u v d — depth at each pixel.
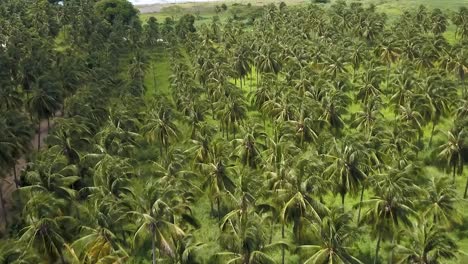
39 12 152.00
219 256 47.16
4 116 72.00
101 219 45.03
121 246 48.31
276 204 49.41
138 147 76.75
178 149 68.62
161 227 45.19
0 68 98.69
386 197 47.28
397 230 47.19
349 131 84.06
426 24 128.38
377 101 77.31
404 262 43.28
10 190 69.94
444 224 50.75
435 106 75.25
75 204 54.41
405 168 57.38
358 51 102.88
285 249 52.62
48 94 81.00
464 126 64.56
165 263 45.00
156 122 71.25
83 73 97.12
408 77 81.38
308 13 142.12
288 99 77.25
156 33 147.75
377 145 64.31
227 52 112.31
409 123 71.75
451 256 43.09
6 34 131.75
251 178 51.78
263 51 102.50
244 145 63.09
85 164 62.81
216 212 64.31
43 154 61.88
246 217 46.34
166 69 129.75
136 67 108.31
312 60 100.50
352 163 52.91
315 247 44.59
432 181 53.97
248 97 100.69
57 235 46.00
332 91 83.44
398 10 178.50
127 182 56.44
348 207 63.78
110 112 77.56
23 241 45.47
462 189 67.06
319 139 67.31
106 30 143.88
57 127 71.62
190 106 78.88
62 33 146.50
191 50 124.75
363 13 137.88
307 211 47.34
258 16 182.75
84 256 44.59
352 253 53.97
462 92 91.12
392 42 104.38
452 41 136.12
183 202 52.66
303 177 50.94
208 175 56.16
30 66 95.88
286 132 69.00
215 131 76.88
